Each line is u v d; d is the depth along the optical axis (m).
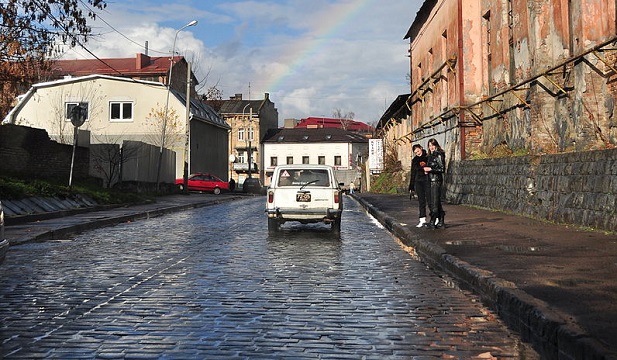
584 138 14.95
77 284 7.76
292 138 90.88
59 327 5.52
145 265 9.45
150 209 23.19
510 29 20.91
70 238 13.78
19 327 5.53
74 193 21.48
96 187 25.08
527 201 15.83
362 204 29.59
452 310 6.22
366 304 6.52
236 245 12.35
